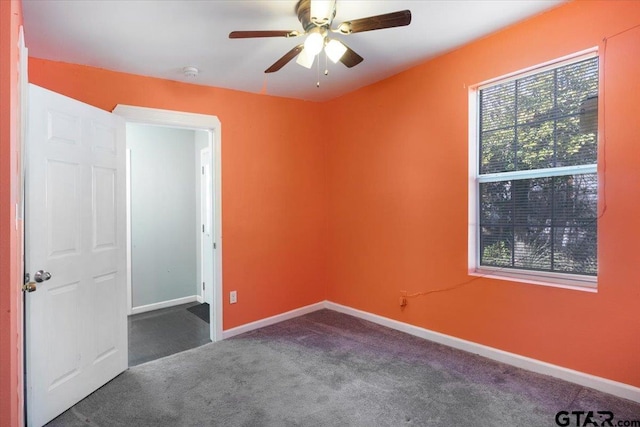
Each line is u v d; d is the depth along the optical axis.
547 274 2.54
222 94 3.47
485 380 2.44
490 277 2.74
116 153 2.70
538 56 2.40
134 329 3.73
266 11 2.17
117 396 2.37
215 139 3.42
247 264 3.61
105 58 2.74
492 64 2.65
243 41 2.53
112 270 2.62
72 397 2.25
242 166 3.59
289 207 3.95
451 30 2.54
